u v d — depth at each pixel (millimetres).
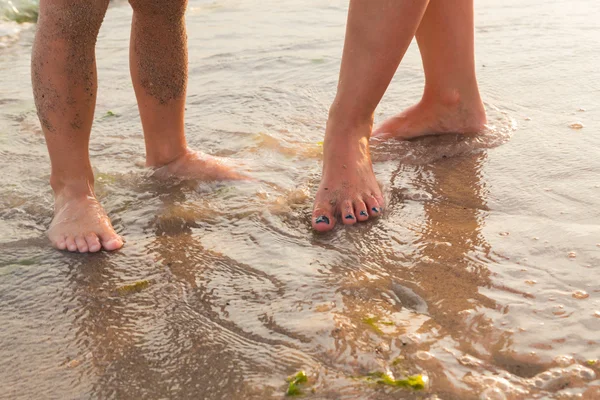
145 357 1445
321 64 3520
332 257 1800
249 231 1954
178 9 2137
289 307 1587
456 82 2504
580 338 1433
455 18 2420
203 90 3178
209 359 1430
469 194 2107
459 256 1768
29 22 4566
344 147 2078
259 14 4609
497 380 1326
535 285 1623
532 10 4273
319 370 1380
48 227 1997
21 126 2768
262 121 2797
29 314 1604
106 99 3105
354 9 1990
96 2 1853
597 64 3227
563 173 2195
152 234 1957
